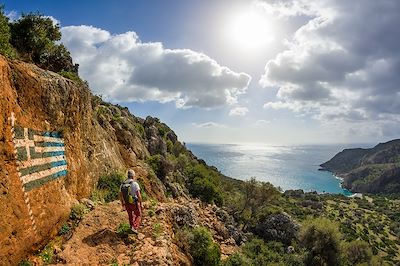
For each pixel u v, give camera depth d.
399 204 140.50
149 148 44.88
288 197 114.31
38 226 8.81
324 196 144.88
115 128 29.81
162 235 11.09
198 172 48.53
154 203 14.87
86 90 16.69
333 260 37.84
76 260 8.55
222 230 24.98
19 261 7.69
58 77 12.52
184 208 15.53
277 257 34.06
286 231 44.09
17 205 7.89
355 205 129.12
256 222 46.69
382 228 92.56
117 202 14.66
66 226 10.52
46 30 20.80
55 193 10.59
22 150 8.63
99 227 11.03
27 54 18.77
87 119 16.64
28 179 8.73
